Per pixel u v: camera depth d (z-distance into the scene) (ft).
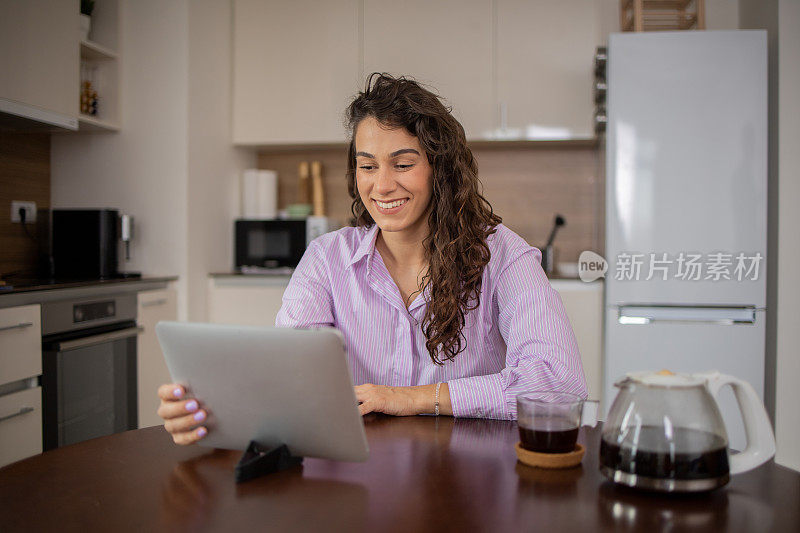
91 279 9.41
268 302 11.24
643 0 10.89
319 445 3.03
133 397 9.45
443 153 4.22
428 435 3.54
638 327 10.03
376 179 4.21
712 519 2.44
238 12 12.10
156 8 10.63
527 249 4.60
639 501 2.62
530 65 11.39
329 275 4.79
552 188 12.27
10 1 7.99
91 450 3.40
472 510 2.54
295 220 11.69
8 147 9.87
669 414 2.66
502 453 3.23
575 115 11.30
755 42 9.75
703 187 9.89
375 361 4.70
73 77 9.18
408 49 11.66
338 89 11.84
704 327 9.88
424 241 4.54
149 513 2.56
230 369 3.00
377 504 2.61
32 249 10.44
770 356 10.06
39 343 7.64
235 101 12.12
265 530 2.39
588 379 10.48
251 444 3.11
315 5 11.90
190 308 10.71
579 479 2.87
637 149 10.02
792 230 9.67
